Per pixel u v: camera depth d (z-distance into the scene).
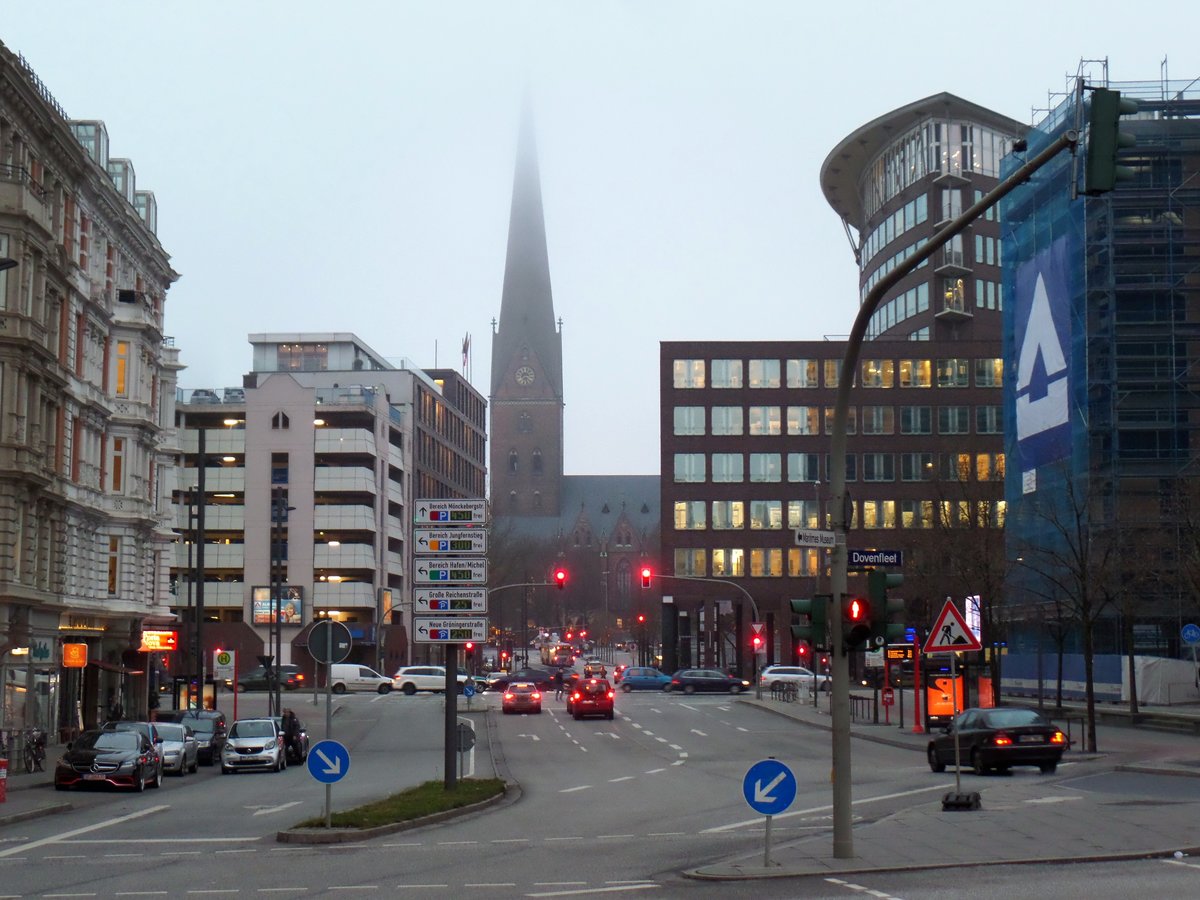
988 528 63.44
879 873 16.91
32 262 45.28
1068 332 64.12
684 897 15.05
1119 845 19.00
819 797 29.22
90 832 23.34
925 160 115.69
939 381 111.56
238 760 40.25
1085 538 52.41
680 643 122.00
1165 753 37.62
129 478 57.19
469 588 29.22
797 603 18.23
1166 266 62.09
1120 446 61.81
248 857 19.34
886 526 110.38
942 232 15.96
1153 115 63.84
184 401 106.25
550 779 35.88
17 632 44.56
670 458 112.38
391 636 110.56
